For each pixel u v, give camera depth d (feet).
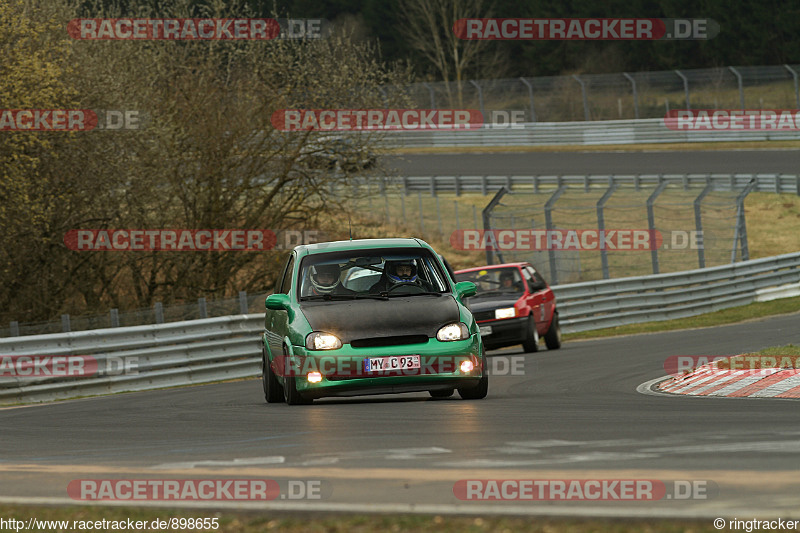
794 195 515.91
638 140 636.89
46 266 311.27
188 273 334.44
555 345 240.53
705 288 328.08
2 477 78.18
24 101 258.16
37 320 307.37
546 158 620.49
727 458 72.64
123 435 105.19
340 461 78.18
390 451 82.23
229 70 342.85
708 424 92.94
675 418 98.84
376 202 558.56
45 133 273.95
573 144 654.94
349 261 131.54
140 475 75.61
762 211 505.25
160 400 156.66
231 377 221.05
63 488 71.41
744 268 344.90
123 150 299.17
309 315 124.26
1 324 301.43
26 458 90.33
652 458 73.92
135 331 204.54
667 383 138.51
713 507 56.54
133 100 310.86
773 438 81.71
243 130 337.52
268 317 140.36
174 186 327.06
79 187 297.12
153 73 332.19
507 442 85.10
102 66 299.58
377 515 56.65
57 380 190.08
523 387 148.25
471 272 239.50
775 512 54.34
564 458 75.46
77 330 208.03
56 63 273.33
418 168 622.13
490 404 118.83
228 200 346.33
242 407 131.64
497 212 530.27
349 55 350.84
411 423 101.40
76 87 287.48
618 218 499.51
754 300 346.95
